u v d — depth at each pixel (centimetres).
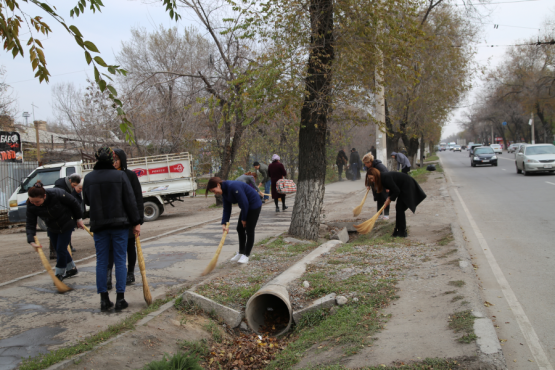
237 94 806
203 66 1967
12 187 1773
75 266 655
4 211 1570
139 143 2022
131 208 467
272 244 770
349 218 1055
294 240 797
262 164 1612
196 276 600
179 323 431
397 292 465
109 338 380
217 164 2297
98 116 2091
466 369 284
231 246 802
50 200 559
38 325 432
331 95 799
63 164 1373
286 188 1272
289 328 452
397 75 880
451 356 301
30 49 437
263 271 592
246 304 464
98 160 467
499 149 6450
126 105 1395
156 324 417
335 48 820
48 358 340
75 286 573
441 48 1922
